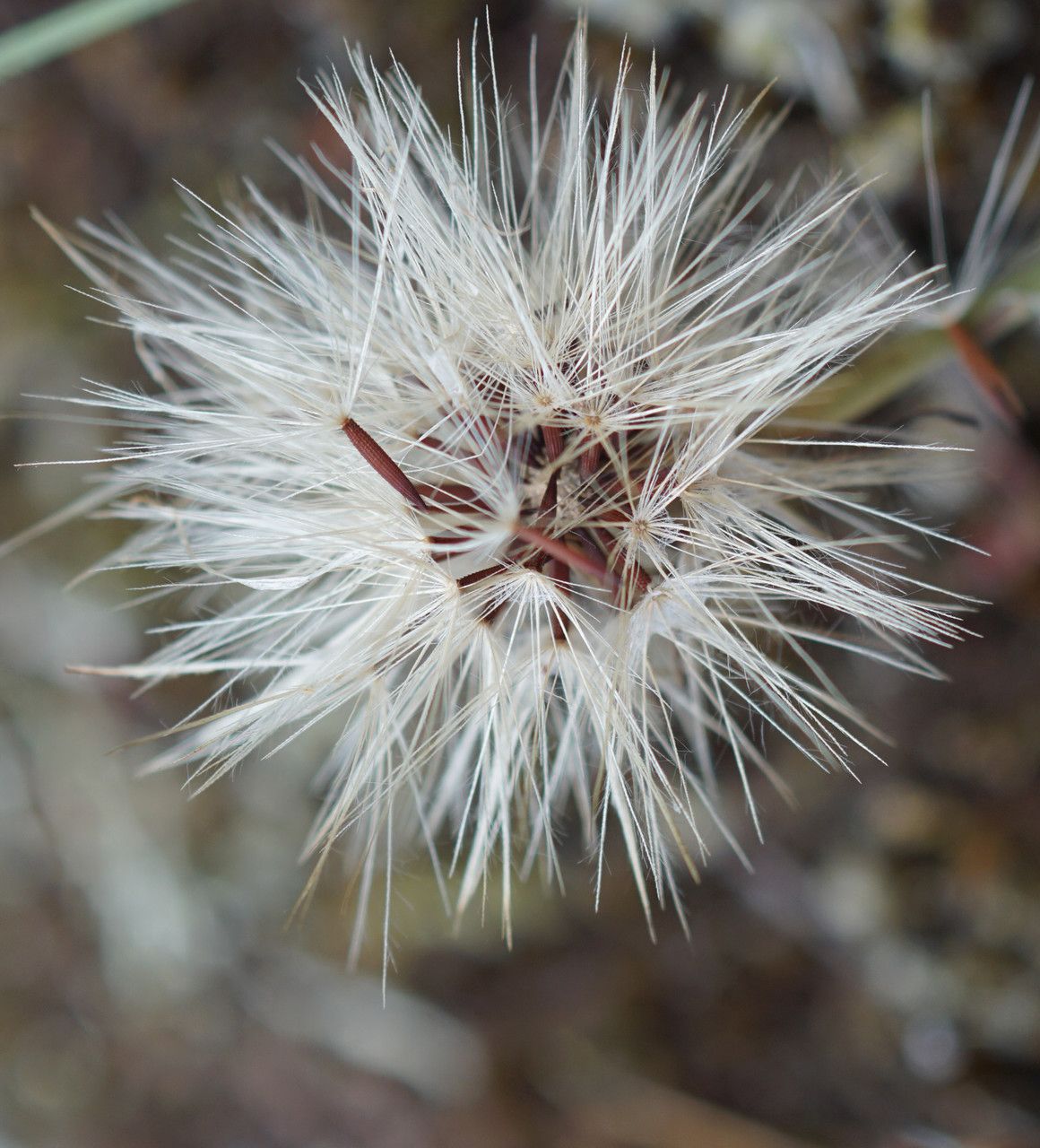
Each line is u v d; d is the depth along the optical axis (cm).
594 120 9
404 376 8
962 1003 11
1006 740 10
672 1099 12
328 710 8
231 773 13
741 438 8
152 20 11
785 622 9
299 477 8
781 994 12
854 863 11
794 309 8
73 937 15
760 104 10
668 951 12
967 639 10
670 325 8
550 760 9
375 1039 13
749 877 11
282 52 10
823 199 8
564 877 12
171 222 11
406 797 9
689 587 8
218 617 8
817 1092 12
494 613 8
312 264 8
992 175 10
